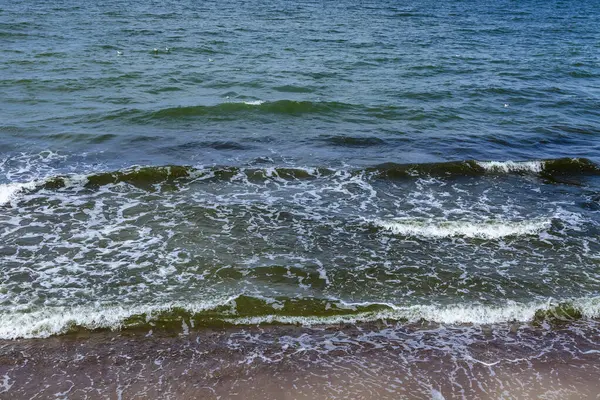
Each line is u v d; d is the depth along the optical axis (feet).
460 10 191.93
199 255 39.01
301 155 57.16
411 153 58.65
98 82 79.25
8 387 26.99
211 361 29.45
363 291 35.86
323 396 27.43
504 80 91.04
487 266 39.04
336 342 31.35
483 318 33.65
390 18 163.02
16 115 64.59
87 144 57.52
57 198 45.78
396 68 96.43
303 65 95.14
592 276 38.11
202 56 98.99
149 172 50.39
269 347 30.68
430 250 40.88
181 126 63.93
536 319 33.73
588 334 32.55
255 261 38.65
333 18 156.97
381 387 28.12
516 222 44.60
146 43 107.65
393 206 47.29
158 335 31.22
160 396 26.99
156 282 35.78
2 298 33.37
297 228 43.16
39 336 30.60
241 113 68.85
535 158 58.70
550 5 221.05
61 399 26.48
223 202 46.65
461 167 54.75
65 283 35.19
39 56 92.32
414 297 35.42
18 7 145.28
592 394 28.12
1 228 41.06
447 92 82.28
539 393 28.09
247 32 125.90
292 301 34.50
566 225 44.83
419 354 30.55
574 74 97.76
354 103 74.33
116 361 29.14
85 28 120.78
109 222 42.75
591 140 64.80
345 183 51.13
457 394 27.89
